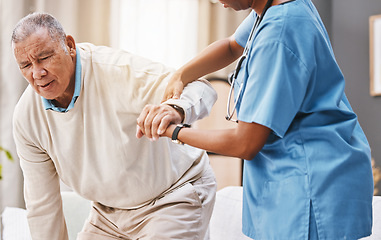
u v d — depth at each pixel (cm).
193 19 459
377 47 450
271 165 128
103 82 163
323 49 127
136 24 421
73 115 163
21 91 351
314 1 479
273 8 127
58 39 153
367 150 130
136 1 423
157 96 158
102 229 185
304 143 125
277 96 118
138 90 160
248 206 133
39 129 168
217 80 391
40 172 178
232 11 483
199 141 126
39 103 167
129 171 165
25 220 264
